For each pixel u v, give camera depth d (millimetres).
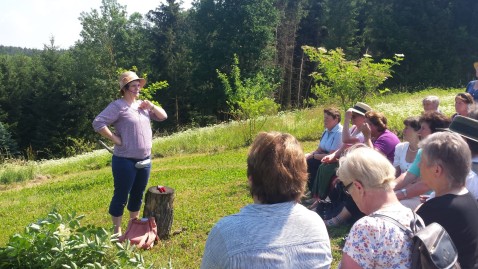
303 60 42750
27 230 3586
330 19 43250
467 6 33688
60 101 40062
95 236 3713
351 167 2270
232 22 38625
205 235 5945
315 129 14367
